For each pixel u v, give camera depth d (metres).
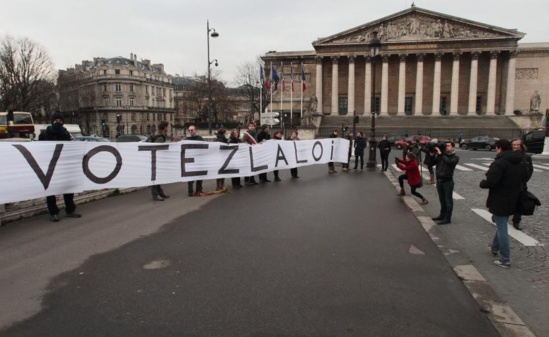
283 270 6.39
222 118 88.19
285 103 78.00
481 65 68.88
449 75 69.69
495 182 6.73
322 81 73.56
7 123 29.11
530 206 6.77
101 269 6.38
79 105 104.94
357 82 72.94
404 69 67.62
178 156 12.65
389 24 67.69
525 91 70.62
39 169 9.21
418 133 52.50
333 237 8.33
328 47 70.31
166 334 4.46
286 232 8.64
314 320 4.81
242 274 6.20
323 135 61.06
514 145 8.57
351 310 5.08
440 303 5.34
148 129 108.44
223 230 8.74
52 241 7.82
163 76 127.38
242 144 14.88
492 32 64.19
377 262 6.86
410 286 5.86
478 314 5.06
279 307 5.12
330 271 6.39
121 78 109.94
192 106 91.81
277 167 17.03
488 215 11.05
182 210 10.73
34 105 76.38
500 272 6.69
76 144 9.98
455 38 65.19
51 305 5.16
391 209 11.31
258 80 86.12
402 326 4.71
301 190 14.45
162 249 7.39
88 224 9.14
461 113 69.44
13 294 5.48
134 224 9.18
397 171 21.81
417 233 8.76
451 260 7.01
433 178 17.62
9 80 67.19
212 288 5.68
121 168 11.23
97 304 5.18
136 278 6.02
